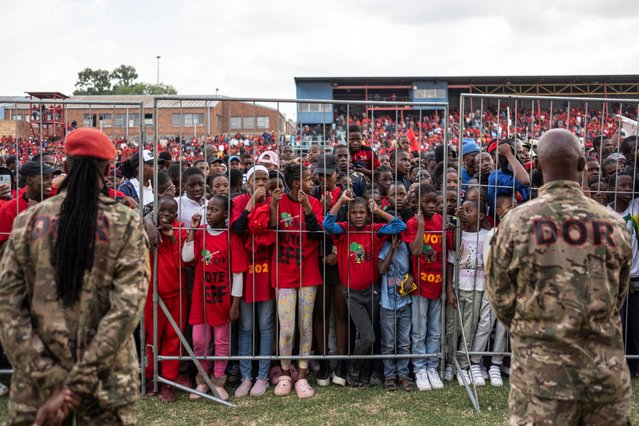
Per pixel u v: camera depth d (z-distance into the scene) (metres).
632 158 6.05
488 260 3.03
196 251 4.96
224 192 5.29
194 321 4.98
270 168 6.06
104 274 2.67
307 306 5.02
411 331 5.15
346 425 4.29
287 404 4.71
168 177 5.67
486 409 4.56
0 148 12.59
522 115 24.42
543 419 2.70
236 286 4.95
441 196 5.27
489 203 5.30
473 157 6.22
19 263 2.67
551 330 2.71
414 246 4.93
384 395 4.88
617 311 2.83
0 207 5.01
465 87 32.66
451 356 5.19
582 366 2.70
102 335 2.54
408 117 31.78
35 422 2.52
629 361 5.38
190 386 5.02
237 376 5.25
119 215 2.74
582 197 2.87
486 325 5.14
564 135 2.90
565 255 2.73
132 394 2.77
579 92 32.38
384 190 5.82
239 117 25.98
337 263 5.09
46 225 2.67
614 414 2.74
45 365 2.59
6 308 2.60
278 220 4.97
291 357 4.85
